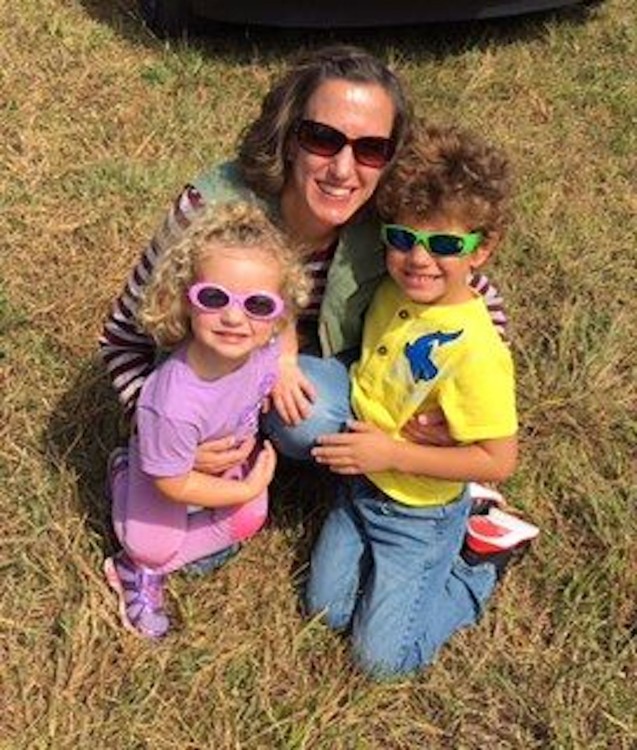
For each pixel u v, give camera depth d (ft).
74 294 11.66
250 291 7.56
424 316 8.43
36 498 9.59
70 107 14.25
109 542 9.33
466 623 9.13
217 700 8.41
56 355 10.96
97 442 10.14
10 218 12.46
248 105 14.61
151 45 15.53
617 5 17.26
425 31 16.40
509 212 8.36
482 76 15.42
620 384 11.34
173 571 9.18
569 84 15.48
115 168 13.16
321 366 9.00
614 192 13.83
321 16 15.05
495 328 8.66
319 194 8.21
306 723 8.28
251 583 9.29
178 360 8.00
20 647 8.65
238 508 8.77
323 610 9.00
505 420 8.29
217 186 8.60
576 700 8.66
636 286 12.46
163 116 14.21
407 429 8.68
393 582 8.84
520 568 9.66
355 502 9.05
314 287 8.93
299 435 8.97
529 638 9.16
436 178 7.87
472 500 9.48
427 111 14.79
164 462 8.04
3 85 14.44
